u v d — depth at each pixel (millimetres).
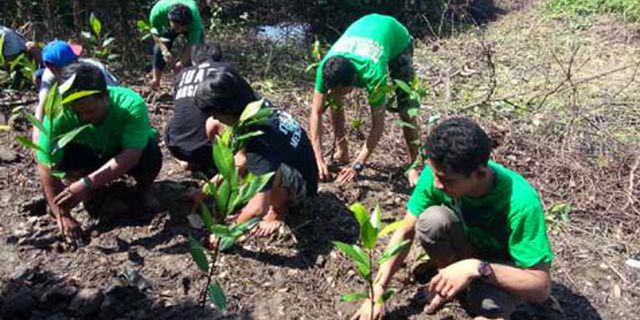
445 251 3055
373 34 4117
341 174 4324
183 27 5621
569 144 5023
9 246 3594
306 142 3701
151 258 3523
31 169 4367
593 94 6391
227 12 9734
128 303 3199
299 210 3988
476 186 2688
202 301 3248
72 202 3469
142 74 6484
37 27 6711
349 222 3973
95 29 5621
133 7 7215
